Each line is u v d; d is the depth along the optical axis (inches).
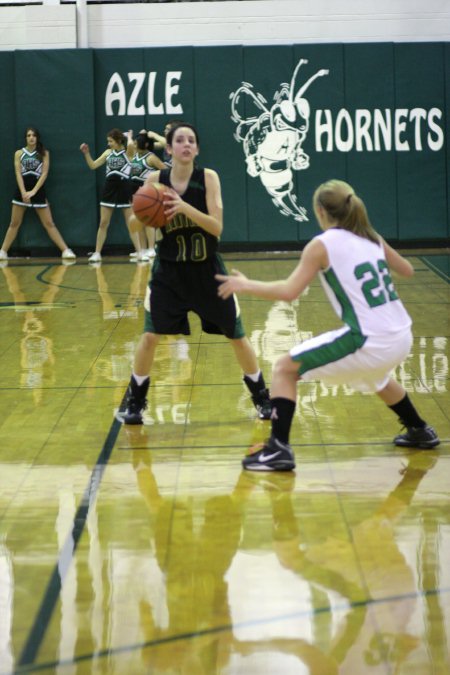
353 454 240.4
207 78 725.9
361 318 212.7
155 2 730.2
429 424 264.8
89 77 721.6
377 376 222.1
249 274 596.4
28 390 312.5
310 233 740.0
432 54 725.3
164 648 142.8
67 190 728.3
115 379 326.6
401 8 726.5
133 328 422.0
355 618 151.4
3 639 146.3
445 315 444.5
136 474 227.3
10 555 179.3
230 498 209.8
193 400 297.4
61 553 179.9
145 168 700.0
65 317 453.1
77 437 259.0
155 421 274.1
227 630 148.1
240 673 135.6
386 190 738.2
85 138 726.5
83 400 298.8
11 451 246.8
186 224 253.0
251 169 735.1
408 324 219.6
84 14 725.3
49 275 619.2
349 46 724.7
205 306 260.4
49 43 728.3
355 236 215.6
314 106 730.2
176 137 249.4
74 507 205.3
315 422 270.2
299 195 737.6
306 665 137.5
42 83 722.2
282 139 732.0
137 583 165.9
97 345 385.7
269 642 144.0
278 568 171.3
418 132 732.7
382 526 191.3
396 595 159.3
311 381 318.3
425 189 738.2
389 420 270.7
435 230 740.7
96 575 169.6
